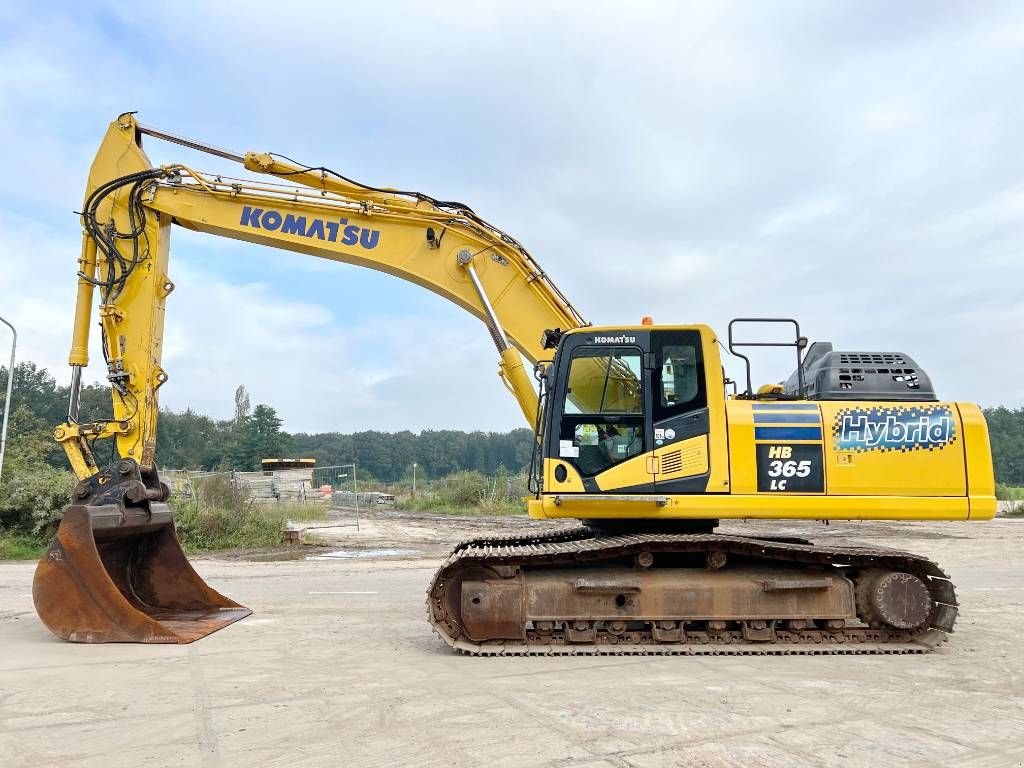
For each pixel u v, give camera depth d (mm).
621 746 4402
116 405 8773
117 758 4262
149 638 7387
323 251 9250
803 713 5055
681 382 7453
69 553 7574
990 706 5270
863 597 7246
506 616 7000
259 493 31609
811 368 8250
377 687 5715
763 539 7707
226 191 9156
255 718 4969
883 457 7309
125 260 8969
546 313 8930
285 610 9352
